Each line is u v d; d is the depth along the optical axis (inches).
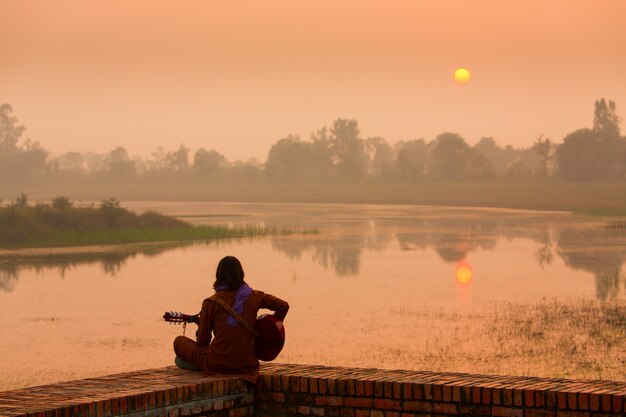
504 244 2407.7
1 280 1657.2
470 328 1023.0
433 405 289.3
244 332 321.1
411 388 292.5
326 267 1827.0
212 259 2047.2
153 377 319.0
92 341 983.0
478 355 858.8
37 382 775.1
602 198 5620.1
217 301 323.6
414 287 1459.2
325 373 316.5
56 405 269.9
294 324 1069.1
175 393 295.4
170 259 2063.2
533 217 4087.1
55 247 2471.7
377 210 5162.4
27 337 1013.2
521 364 813.9
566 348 887.7
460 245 2390.5
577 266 1775.3
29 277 1705.2
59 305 1298.0
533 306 1206.3
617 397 264.8
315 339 962.7
